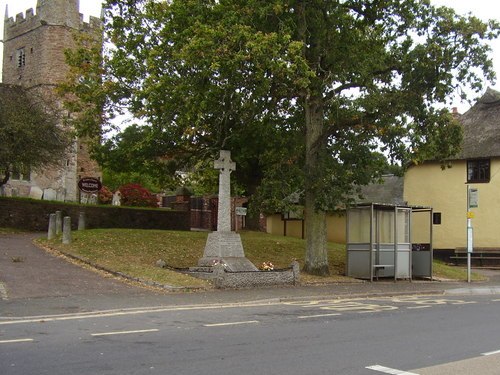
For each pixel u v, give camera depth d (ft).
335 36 66.18
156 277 54.34
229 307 43.57
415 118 63.46
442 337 32.07
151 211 113.29
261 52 54.03
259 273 56.95
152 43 77.66
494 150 108.37
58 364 23.16
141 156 90.84
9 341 27.91
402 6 65.51
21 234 88.17
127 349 26.43
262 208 67.41
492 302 53.36
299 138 76.95
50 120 98.84
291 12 64.75
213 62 55.21
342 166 67.21
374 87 65.36
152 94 65.05
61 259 62.59
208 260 61.11
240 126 72.49
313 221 70.08
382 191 125.80
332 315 40.50
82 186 104.63
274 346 28.09
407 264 75.20
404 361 25.57
